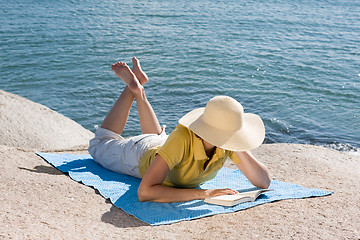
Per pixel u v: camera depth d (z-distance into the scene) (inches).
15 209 132.2
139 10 892.0
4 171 164.1
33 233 115.8
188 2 1014.4
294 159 204.2
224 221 132.3
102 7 909.8
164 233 123.9
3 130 267.4
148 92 442.9
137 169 170.7
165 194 144.3
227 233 123.3
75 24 742.5
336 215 136.6
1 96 299.6
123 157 173.8
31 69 499.2
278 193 156.9
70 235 118.3
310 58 585.0
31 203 138.6
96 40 641.6
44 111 303.4
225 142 135.9
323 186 169.3
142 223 132.0
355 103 425.4
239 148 135.5
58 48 591.8
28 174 164.9
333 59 583.2
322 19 864.3
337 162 204.1
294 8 981.2
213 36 695.7
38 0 960.3
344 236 121.5
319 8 991.0
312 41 684.7
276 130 362.6
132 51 591.8
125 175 177.0
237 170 188.4
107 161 180.9
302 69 534.0
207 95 441.4
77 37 653.9
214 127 138.4
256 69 529.3
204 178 156.4
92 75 483.8
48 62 527.5
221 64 544.7
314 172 187.9
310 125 373.1
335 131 362.0
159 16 840.9
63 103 405.7
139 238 120.3
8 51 568.1
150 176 143.0
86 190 155.3
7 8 861.8
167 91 448.1
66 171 174.2
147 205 143.9
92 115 381.7
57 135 284.7
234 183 170.2
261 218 133.3
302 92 454.9
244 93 449.7
